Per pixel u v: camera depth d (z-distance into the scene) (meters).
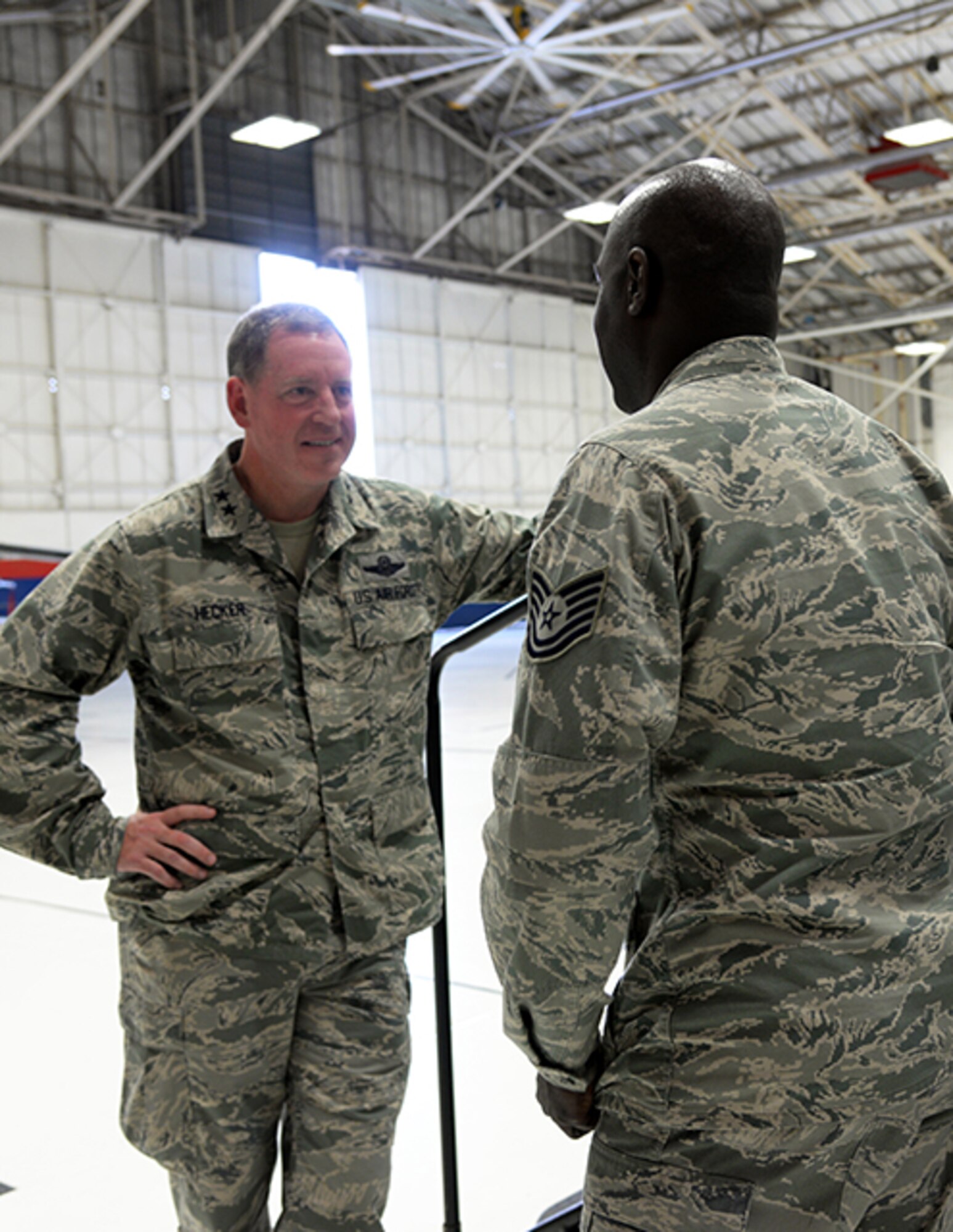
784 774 0.99
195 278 16.36
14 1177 2.31
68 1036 3.02
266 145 14.62
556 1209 1.88
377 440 18.61
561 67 17.77
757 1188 0.99
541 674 0.99
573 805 0.96
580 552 0.99
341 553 1.61
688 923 1.02
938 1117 1.04
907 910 1.01
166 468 16.12
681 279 1.11
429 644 1.69
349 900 1.55
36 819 1.53
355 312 18.34
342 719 1.57
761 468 1.03
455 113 19.58
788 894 0.98
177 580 1.54
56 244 15.12
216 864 1.53
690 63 17.33
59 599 1.54
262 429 1.54
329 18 17.64
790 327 23.17
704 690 1.00
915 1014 0.99
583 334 21.69
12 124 14.78
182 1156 1.56
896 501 1.08
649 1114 1.03
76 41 15.20
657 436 1.03
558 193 20.98
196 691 1.54
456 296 19.58
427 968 3.38
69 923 3.96
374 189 18.53
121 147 15.74
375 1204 1.57
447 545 1.71
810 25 15.78
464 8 16.44
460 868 4.41
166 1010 1.54
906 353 21.86
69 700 1.56
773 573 1.00
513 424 20.50
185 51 16.19
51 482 15.15
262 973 1.52
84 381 15.38
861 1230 1.04
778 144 18.64
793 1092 0.97
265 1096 1.57
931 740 1.03
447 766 6.29
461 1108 2.50
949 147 17.14
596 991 1.01
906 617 1.03
